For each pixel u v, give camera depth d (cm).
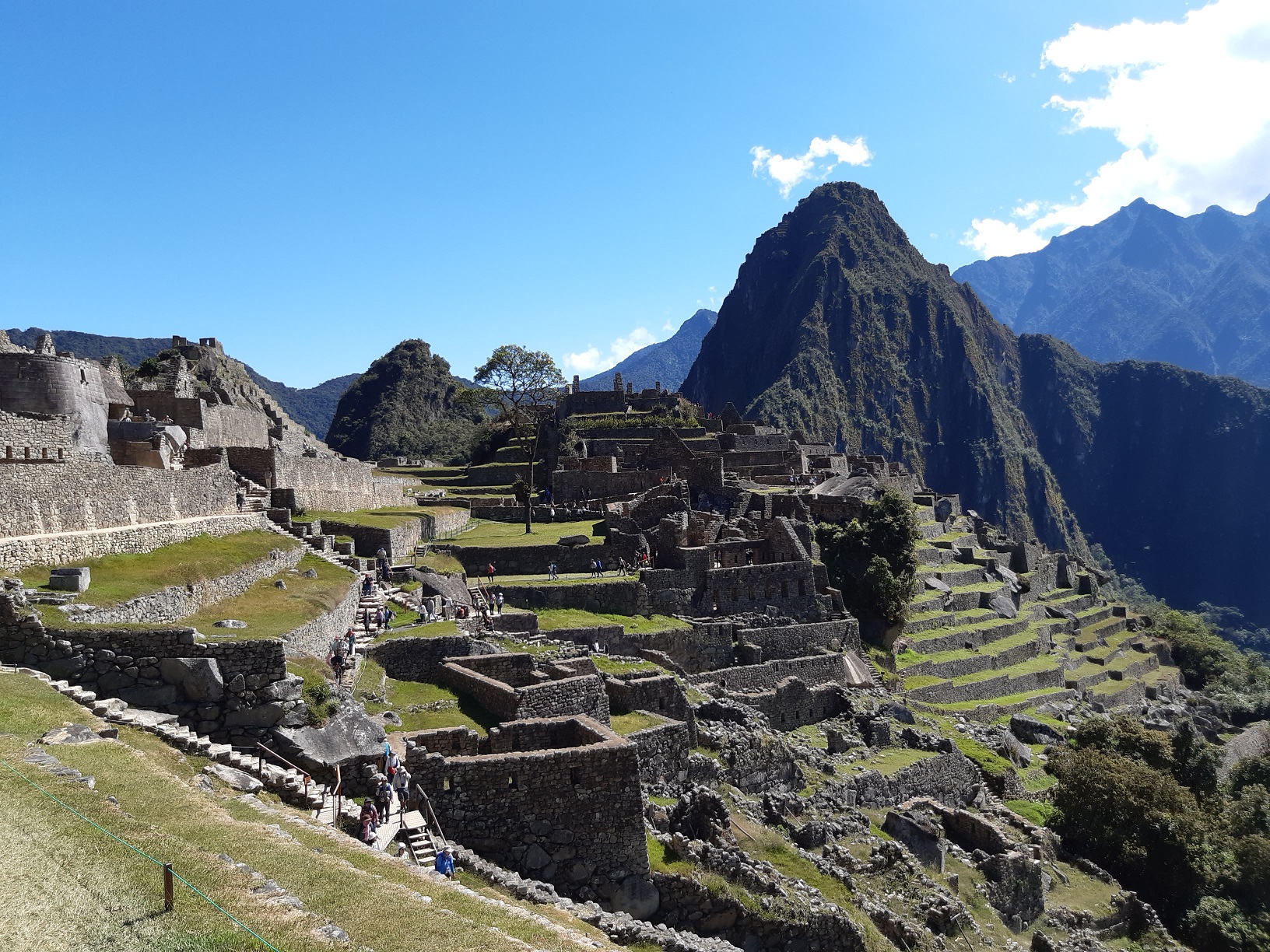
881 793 4581
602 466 9262
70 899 1307
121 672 2167
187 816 1681
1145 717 8694
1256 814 5553
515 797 2538
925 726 5834
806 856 3412
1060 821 5228
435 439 19888
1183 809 5122
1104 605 12862
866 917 3141
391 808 2242
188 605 2809
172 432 4769
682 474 8388
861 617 7031
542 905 2197
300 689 2333
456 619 4319
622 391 13050
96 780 1706
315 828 1895
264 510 4603
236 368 11219
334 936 1384
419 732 2655
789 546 6675
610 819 2644
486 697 3219
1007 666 8238
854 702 5409
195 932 1287
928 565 9512
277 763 2233
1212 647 12850
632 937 2270
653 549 6456
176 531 3422
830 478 10081
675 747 3497
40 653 2112
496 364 10850
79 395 4391
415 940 1455
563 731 2917
